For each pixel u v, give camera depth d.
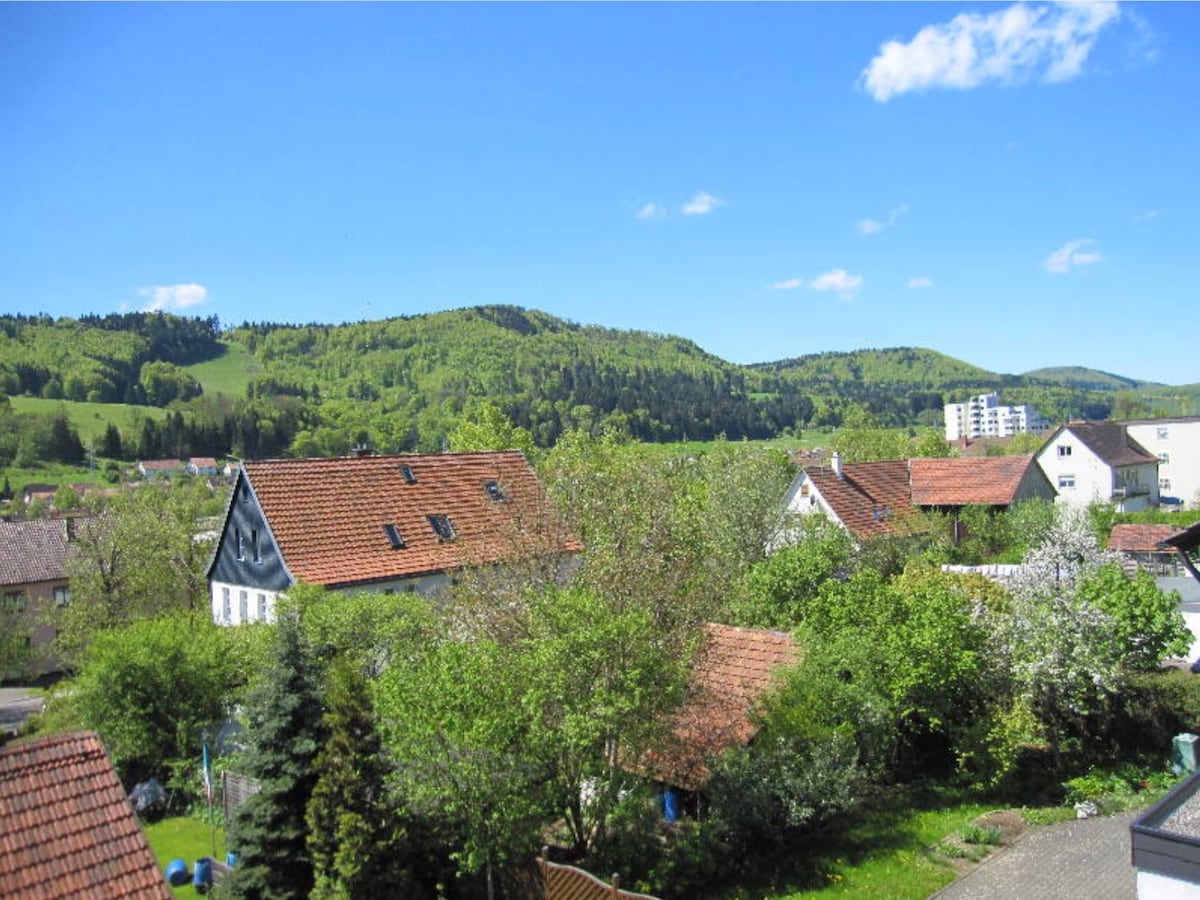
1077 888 14.65
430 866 14.51
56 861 10.18
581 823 15.41
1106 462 59.62
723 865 15.44
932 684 18.34
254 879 14.70
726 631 21.55
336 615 21.88
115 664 22.94
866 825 17.52
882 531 43.91
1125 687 21.06
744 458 40.56
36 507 93.00
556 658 14.31
